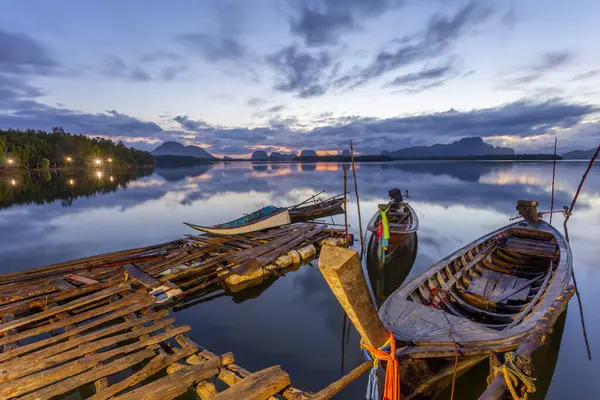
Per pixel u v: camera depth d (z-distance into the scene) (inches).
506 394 148.8
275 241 543.2
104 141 5039.4
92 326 279.6
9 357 229.9
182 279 420.5
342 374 251.6
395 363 147.3
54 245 658.8
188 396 217.6
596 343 290.0
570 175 2358.5
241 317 347.3
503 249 430.9
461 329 206.4
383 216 434.6
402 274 465.4
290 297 398.3
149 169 4785.9
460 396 219.0
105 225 842.8
